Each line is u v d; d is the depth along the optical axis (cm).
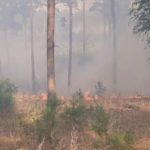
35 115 3366
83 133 2952
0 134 2903
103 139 2686
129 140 2461
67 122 3231
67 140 2686
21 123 3238
